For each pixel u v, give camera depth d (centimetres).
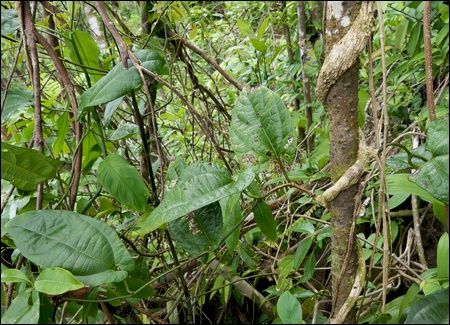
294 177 104
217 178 71
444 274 64
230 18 235
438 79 148
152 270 115
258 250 121
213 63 128
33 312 61
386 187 75
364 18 63
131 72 86
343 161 68
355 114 66
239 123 74
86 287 70
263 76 191
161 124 155
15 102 94
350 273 70
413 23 150
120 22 127
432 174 63
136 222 95
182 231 81
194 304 111
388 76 160
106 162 83
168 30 122
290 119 73
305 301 94
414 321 55
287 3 216
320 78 65
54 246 66
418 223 111
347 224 69
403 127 152
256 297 124
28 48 90
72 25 118
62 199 86
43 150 85
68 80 89
